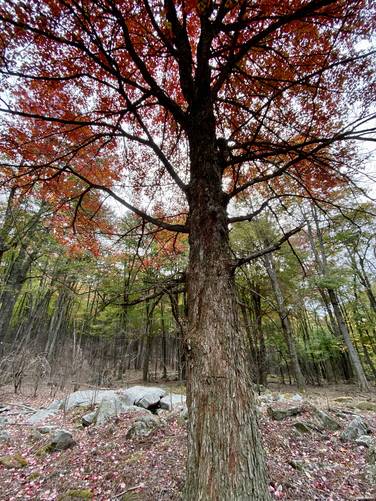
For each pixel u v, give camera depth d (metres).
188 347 2.13
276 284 11.19
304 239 13.88
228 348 2.02
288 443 3.99
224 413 1.80
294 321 18.42
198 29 3.79
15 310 19.84
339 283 11.33
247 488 1.61
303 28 3.33
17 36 2.97
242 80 4.10
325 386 14.30
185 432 4.30
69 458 3.83
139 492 2.79
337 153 3.86
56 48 3.27
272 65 3.85
